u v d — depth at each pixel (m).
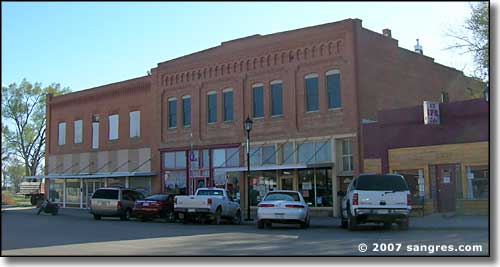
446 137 26.41
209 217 26.81
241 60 34.44
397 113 28.06
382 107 30.92
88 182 44.59
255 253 13.38
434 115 26.28
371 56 30.62
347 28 29.81
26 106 67.94
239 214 27.98
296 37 31.84
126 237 18.45
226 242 16.41
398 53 32.97
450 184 26.17
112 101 43.34
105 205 30.27
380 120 28.59
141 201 28.66
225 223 27.52
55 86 69.56
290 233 19.80
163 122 39.09
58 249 14.77
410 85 33.69
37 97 68.56
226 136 34.91
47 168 48.69
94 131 44.62
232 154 34.56
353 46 29.55
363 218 19.66
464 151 25.75
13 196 62.69
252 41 33.97
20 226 24.17
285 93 32.16
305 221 22.50
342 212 22.69
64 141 47.38
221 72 35.59
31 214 36.66
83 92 45.91
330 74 30.45
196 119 36.78
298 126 31.44
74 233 20.20
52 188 47.97
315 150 30.64
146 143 40.25
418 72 34.66
